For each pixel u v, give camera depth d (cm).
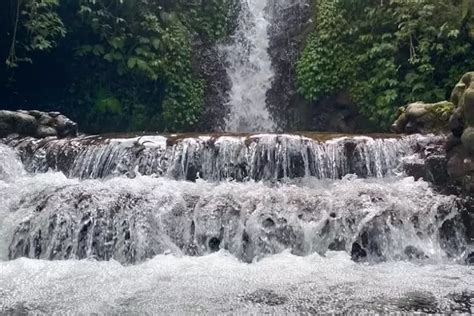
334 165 691
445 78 1032
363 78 1134
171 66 1146
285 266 460
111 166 705
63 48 1089
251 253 517
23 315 357
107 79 1113
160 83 1138
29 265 471
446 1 1036
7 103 1104
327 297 382
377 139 697
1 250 536
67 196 550
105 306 370
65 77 1115
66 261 494
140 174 687
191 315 352
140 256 519
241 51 1316
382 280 421
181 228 533
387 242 517
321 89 1159
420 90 1034
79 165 716
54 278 432
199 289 400
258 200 543
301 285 407
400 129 786
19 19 1000
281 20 1327
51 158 729
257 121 1275
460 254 527
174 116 1136
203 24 1282
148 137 729
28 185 606
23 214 546
